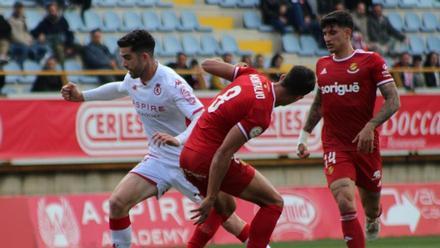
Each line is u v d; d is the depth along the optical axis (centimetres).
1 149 3522
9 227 3066
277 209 1950
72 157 3616
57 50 4209
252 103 1770
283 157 3944
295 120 3928
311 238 3488
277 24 4891
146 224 3259
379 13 4956
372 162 2138
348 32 2106
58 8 4431
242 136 1752
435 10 5394
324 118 2145
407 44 5141
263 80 1809
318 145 3975
